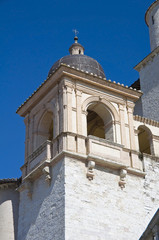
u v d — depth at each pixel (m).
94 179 31.14
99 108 35.28
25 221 33.00
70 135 31.72
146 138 41.00
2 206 37.50
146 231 25.70
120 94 36.03
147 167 34.38
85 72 34.25
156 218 25.30
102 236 29.48
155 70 44.69
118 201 31.42
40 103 36.50
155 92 43.75
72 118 32.72
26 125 37.56
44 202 31.42
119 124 34.72
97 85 34.97
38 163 33.38
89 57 38.22
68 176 30.19
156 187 33.94
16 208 37.47
